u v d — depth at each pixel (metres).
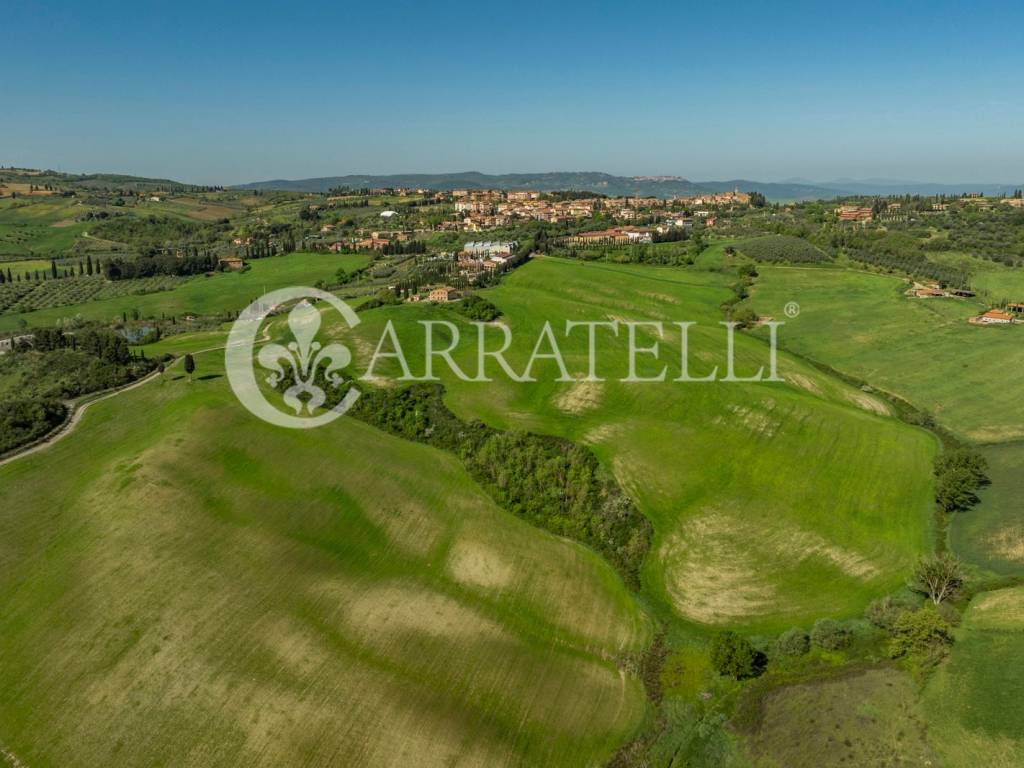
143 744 42.19
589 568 66.56
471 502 76.38
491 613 58.12
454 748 44.12
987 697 46.97
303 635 51.78
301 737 43.25
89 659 48.06
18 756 41.38
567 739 46.62
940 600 58.94
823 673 52.25
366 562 62.97
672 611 60.84
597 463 82.50
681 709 50.25
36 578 55.66
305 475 75.31
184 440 76.12
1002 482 80.19
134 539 59.88
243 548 60.91
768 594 62.19
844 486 78.31
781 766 44.78
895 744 44.94
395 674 49.47
